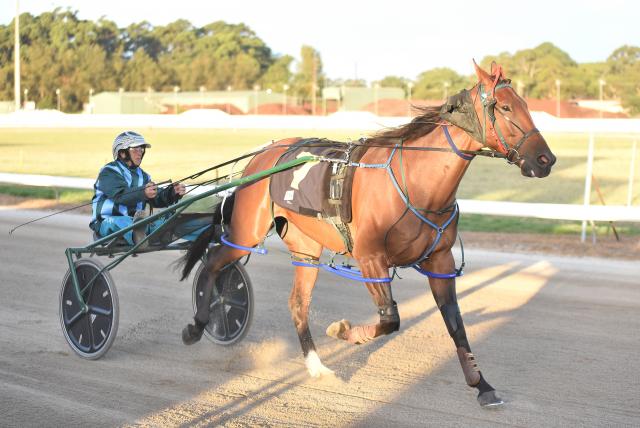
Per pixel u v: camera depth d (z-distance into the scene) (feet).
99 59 296.10
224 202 17.40
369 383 14.93
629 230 32.45
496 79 12.99
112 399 14.24
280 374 15.62
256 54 368.89
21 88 283.18
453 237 14.02
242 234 16.79
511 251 28.37
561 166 66.44
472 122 13.12
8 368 16.03
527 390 14.43
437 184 13.53
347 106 214.90
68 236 32.65
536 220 36.52
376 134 14.48
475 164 73.67
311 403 13.94
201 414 13.46
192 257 17.62
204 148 90.58
